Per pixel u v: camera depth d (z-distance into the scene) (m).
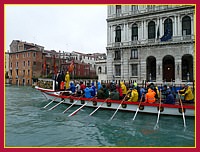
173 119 11.03
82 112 13.46
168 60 34.03
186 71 32.97
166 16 31.36
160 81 31.36
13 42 62.44
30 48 58.97
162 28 31.72
